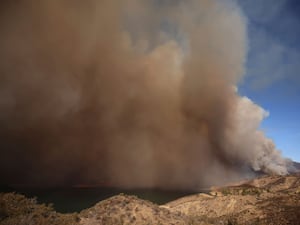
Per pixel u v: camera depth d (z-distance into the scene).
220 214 46.69
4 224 17.75
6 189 56.25
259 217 36.47
